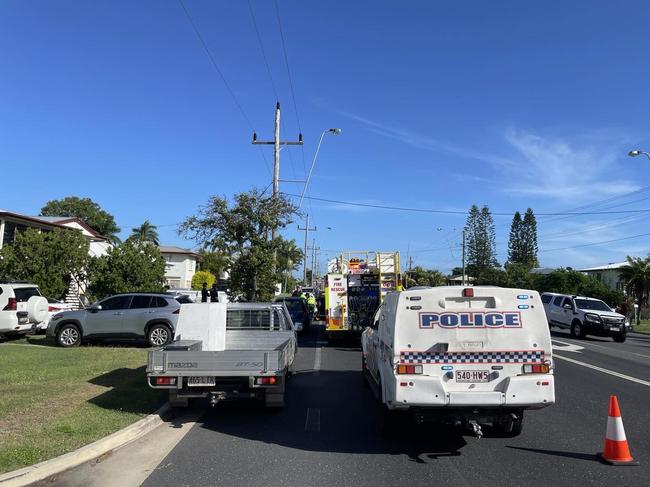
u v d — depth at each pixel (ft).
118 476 19.24
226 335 37.65
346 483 18.80
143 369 39.91
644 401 33.22
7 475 17.84
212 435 25.13
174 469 20.10
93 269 82.02
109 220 219.41
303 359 52.24
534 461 21.50
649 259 147.23
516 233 300.20
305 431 25.98
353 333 63.52
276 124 90.94
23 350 50.67
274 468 20.35
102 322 55.57
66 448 20.79
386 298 26.84
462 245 264.31
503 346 23.11
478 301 23.39
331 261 69.21
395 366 22.95
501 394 22.67
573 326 86.99
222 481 18.84
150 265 84.89
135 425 24.61
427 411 23.12
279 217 82.38
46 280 73.97
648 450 22.99
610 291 165.07
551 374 23.06
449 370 22.98
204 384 27.76
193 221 79.66
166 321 55.36
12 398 29.27
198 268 216.33
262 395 28.58
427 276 271.28
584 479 19.39
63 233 78.48
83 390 31.94
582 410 30.71
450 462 21.35
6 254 73.51
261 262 78.02
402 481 19.07
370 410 30.50
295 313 78.64
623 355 60.18
